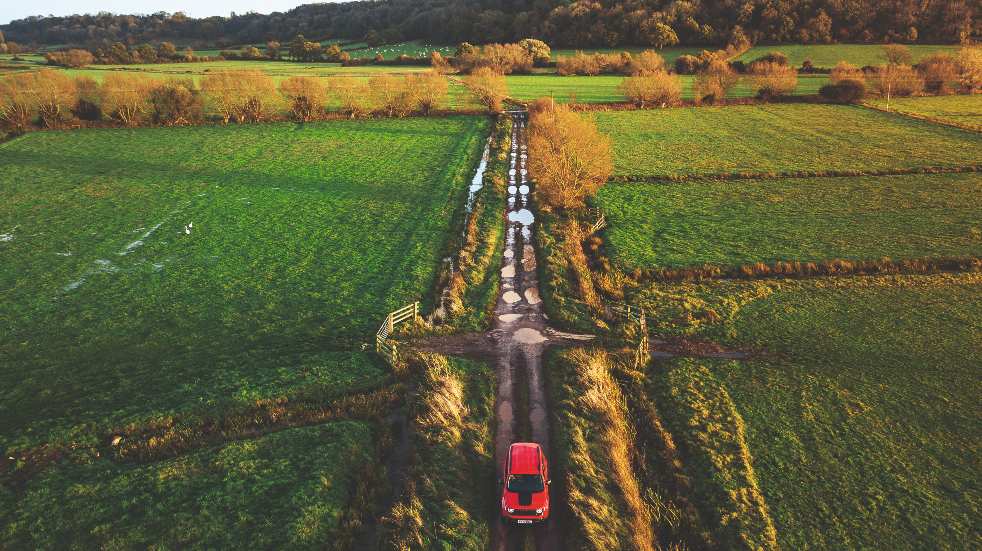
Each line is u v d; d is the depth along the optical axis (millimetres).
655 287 38656
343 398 27500
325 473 22516
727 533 19922
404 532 19844
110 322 34750
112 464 23578
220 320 35000
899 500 21109
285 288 38969
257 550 19266
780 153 69938
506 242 47875
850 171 61031
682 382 28344
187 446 24547
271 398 27469
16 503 21500
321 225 50188
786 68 110312
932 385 27562
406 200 56812
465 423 25422
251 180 62906
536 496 20297
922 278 38219
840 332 32312
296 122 92438
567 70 140375
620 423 25375
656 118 94125
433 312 35875
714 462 23047
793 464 22938
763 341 31797
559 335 33219
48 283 39625
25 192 58438
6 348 32062
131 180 62625
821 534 19766
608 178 62188
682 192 57281
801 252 42156
